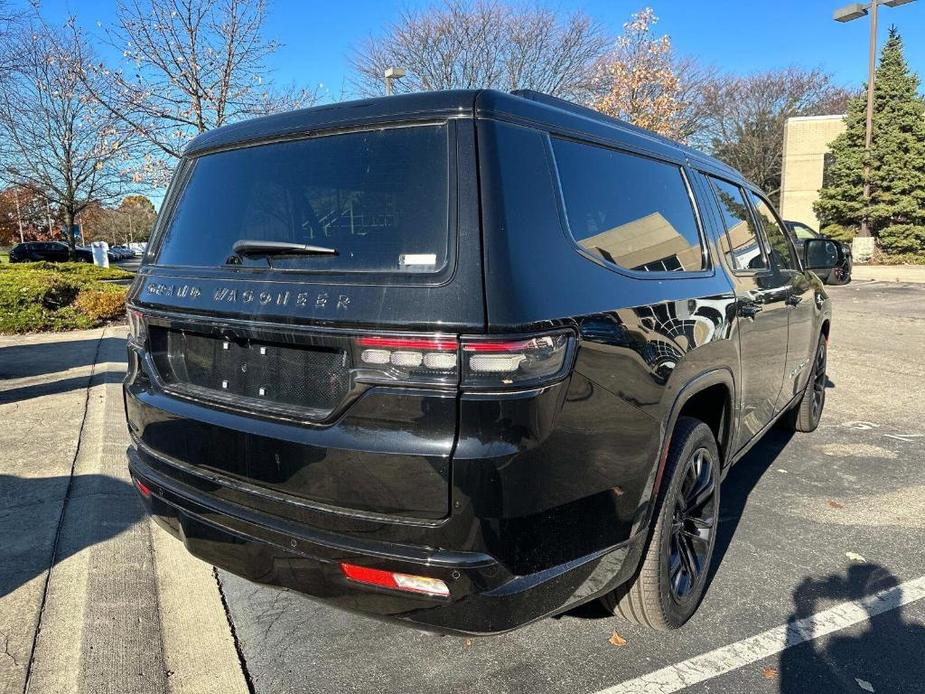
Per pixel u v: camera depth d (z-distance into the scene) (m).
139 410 2.61
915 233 23.11
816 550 3.50
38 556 3.20
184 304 2.42
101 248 26.91
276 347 2.15
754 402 3.54
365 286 1.96
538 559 1.90
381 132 2.15
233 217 2.46
